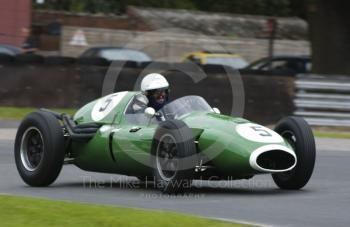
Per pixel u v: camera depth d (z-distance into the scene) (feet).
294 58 227.40
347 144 130.21
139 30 305.73
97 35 285.64
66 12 300.40
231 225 53.72
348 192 75.15
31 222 53.98
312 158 73.10
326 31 185.78
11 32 268.41
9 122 147.43
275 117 160.56
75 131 77.71
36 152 78.43
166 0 358.02
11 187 77.51
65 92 162.61
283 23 342.44
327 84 155.02
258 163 68.85
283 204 66.18
